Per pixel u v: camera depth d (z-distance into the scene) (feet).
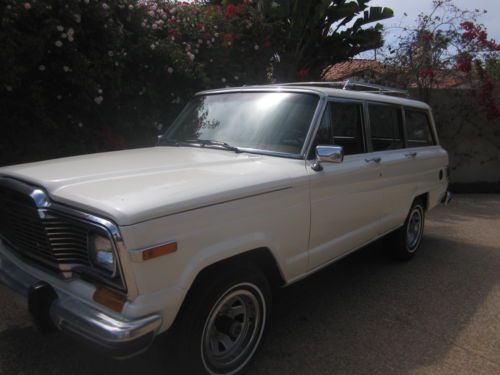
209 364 9.18
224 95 14.30
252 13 27.91
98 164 10.19
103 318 7.57
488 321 13.12
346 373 10.28
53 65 17.79
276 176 10.28
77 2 17.35
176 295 7.94
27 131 18.69
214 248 8.66
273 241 10.13
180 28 22.88
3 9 15.58
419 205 18.49
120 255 7.32
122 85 20.21
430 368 10.62
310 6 33.63
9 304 12.67
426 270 17.37
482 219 26.55
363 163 13.55
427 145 19.06
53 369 9.88
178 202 7.99
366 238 14.35
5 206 9.59
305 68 37.11
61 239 8.23
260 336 10.28
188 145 13.24
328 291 15.01
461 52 35.78
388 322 12.86
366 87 16.11
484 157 37.52
